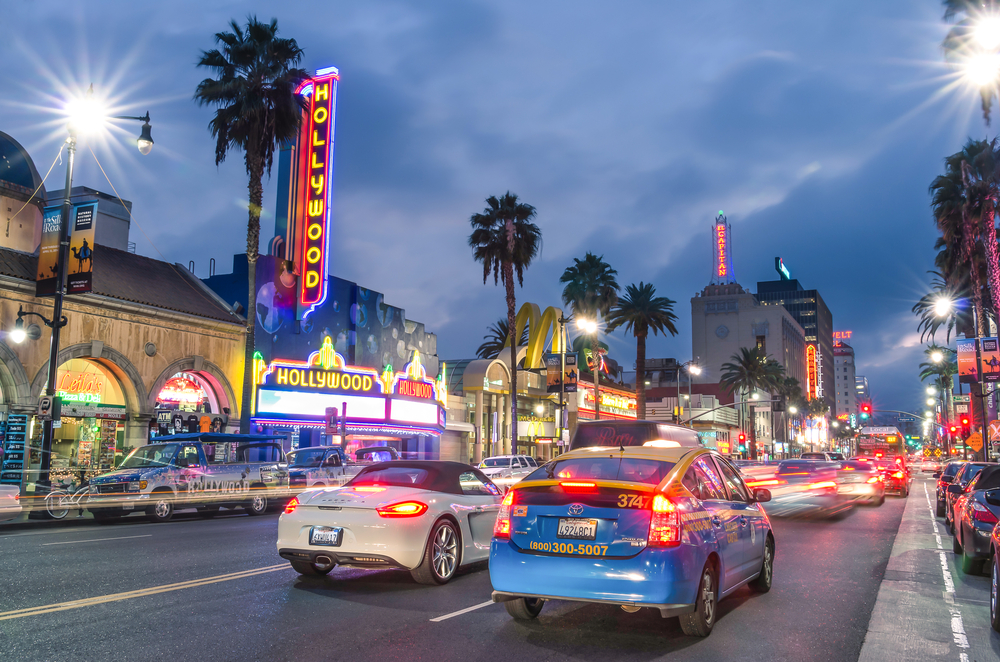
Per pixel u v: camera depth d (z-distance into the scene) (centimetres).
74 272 2236
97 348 2595
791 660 593
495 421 5241
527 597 666
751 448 9144
